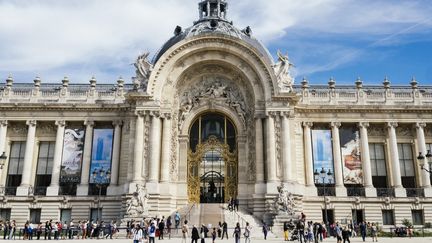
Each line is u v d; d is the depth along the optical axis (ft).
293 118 145.38
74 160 153.17
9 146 157.79
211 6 179.52
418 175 154.51
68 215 147.43
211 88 154.30
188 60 149.07
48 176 156.04
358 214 147.64
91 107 155.74
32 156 153.99
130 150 142.10
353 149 154.92
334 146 153.58
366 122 155.43
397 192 148.77
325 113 156.15
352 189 150.41
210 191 148.56
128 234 119.44
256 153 141.18
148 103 142.61
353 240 112.68
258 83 146.92
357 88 159.43
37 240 111.14
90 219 145.69
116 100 158.10
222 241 103.81
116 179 149.48
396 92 159.53
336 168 151.33
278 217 125.70
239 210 139.54
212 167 150.51
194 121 155.02
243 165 146.92
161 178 139.03
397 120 155.74
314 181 150.61
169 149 144.36
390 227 138.51
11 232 121.90
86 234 126.41
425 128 158.92
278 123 141.38
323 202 147.02
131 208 127.75
